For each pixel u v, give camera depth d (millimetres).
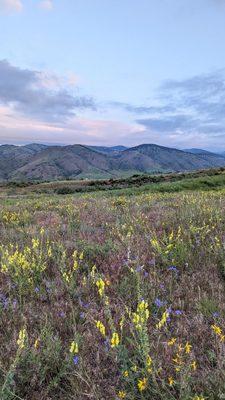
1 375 3230
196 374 3162
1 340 3799
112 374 3273
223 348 3279
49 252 5941
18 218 11125
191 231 7473
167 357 3371
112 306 4441
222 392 2908
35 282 5332
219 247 6277
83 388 3061
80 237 7977
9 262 5281
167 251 5922
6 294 5031
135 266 5703
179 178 60625
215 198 15305
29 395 3078
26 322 4066
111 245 7027
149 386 2951
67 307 4543
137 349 3328
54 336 3756
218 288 4980
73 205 14016
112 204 14734
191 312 4324
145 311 3229
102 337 3779
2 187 90188
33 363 3303
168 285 5168
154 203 14461
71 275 5133
